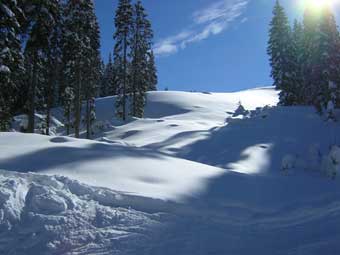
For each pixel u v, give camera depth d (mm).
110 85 84562
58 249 7531
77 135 36406
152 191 10258
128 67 49250
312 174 21672
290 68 48438
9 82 23297
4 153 12062
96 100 65750
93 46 42344
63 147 13430
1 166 10680
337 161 20062
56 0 29516
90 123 45344
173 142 30062
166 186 11008
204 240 8250
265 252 7734
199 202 10211
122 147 15539
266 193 12047
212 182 12258
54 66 33125
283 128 33094
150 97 66125
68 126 45406
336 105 38625
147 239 8086
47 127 34875
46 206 8625
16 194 8695
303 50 47250
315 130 32688
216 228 9016
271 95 91688
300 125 33875
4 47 22094
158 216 9086
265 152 27203
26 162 11242
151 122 42938
